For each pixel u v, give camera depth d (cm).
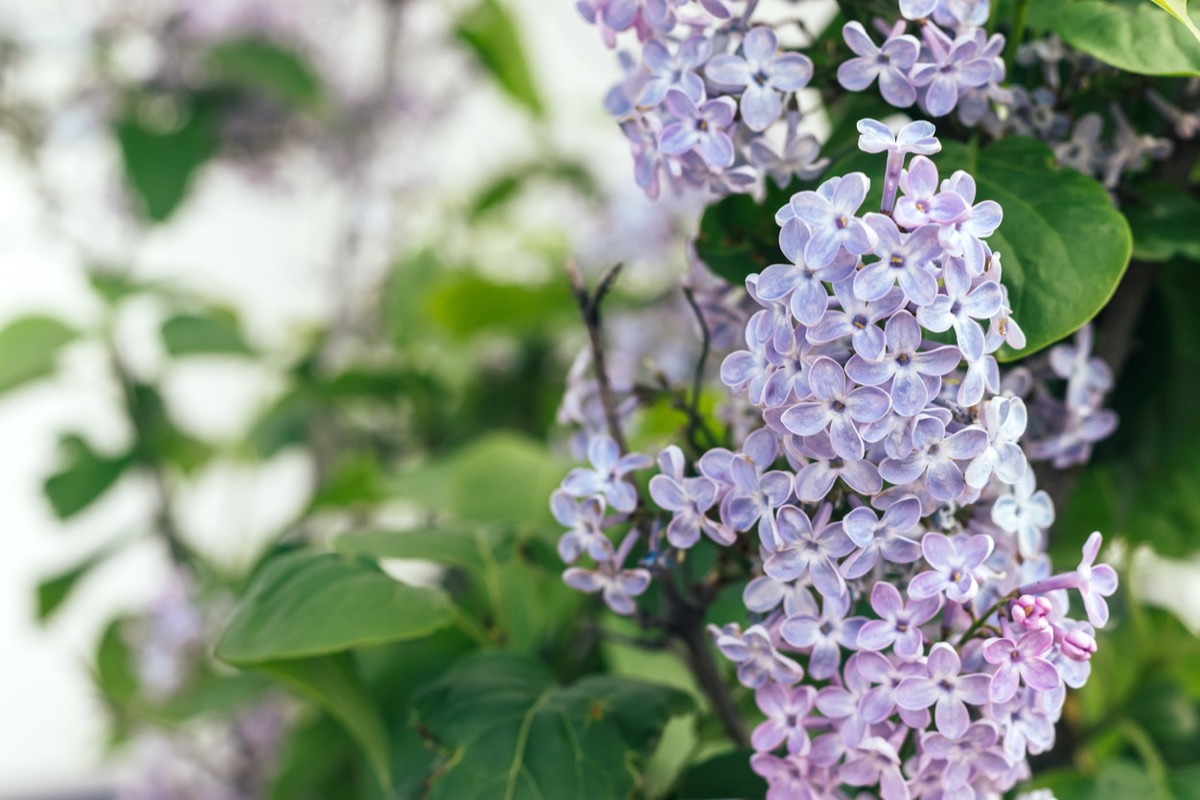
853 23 62
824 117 75
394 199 142
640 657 80
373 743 72
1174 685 76
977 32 63
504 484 90
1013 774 62
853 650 64
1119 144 67
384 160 142
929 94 63
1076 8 65
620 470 64
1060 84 68
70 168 154
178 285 132
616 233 120
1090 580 61
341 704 72
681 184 65
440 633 79
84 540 199
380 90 139
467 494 90
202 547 142
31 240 149
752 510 62
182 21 134
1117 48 64
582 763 66
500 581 79
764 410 61
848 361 60
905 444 60
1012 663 60
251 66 126
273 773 104
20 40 128
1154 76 66
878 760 62
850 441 60
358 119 141
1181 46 64
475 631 74
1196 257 67
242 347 128
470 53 144
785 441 61
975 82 63
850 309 60
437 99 148
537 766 66
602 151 152
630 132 65
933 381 60
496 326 127
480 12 128
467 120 179
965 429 60
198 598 118
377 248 144
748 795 67
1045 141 67
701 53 63
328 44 143
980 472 60
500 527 77
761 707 63
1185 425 73
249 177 148
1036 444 66
